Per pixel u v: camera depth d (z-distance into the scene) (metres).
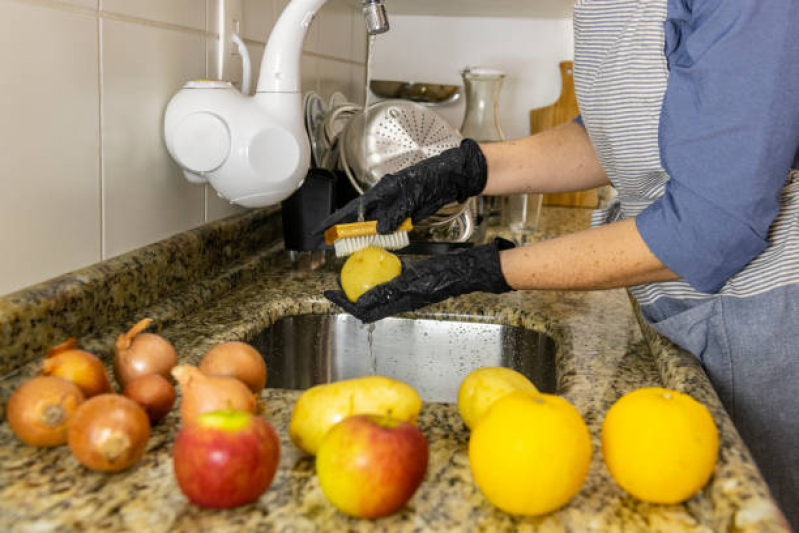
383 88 2.07
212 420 0.51
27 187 0.72
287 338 1.09
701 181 0.72
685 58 0.79
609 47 0.87
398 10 2.07
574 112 2.10
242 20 1.17
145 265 0.90
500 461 0.51
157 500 0.53
